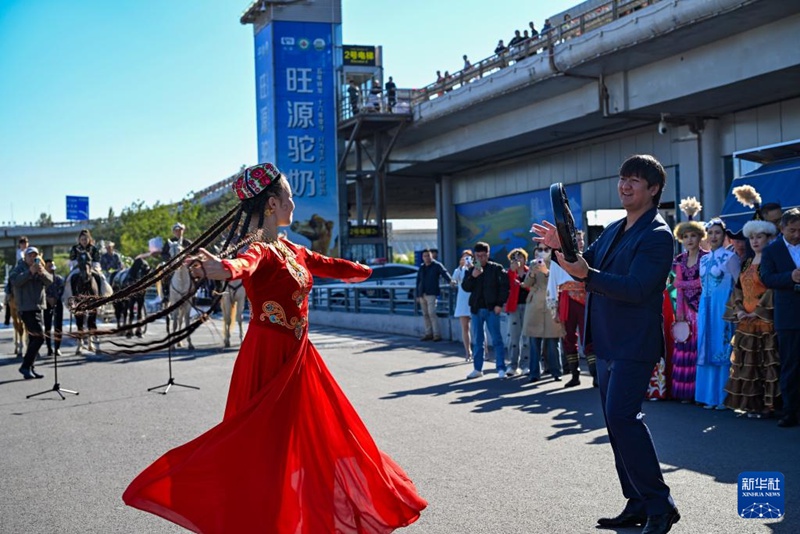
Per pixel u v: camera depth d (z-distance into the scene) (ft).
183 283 55.47
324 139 120.57
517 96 87.30
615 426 14.62
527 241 113.60
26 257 43.01
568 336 34.78
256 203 13.83
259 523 12.19
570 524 16.05
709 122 79.30
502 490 18.57
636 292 14.07
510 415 28.07
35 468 22.56
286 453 12.76
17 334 55.93
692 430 24.81
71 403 34.04
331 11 121.29
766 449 22.02
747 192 30.78
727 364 28.19
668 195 86.58
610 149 96.07
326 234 120.26
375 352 50.42
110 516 17.92
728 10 58.13
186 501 12.07
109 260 72.49
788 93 69.72
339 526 12.98
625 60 72.54
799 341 24.73
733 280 27.81
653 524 14.49
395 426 26.25
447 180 131.64
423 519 16.58
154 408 31.99
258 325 13.47
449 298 56.24
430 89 104.78
